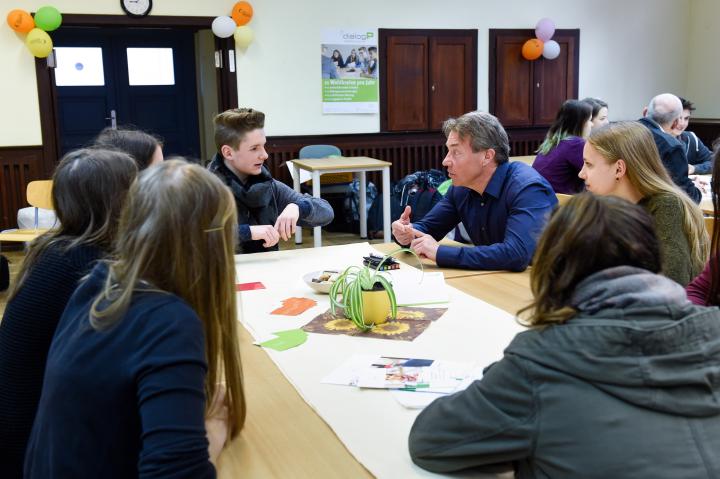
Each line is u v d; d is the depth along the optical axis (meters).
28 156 6.28
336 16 7.04
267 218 2.89
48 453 0.98
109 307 0.97
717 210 1.80
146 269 1.01
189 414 0.90
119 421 0.94
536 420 0.97
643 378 0.92
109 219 1.38
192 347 0.95
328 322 1.89
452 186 2.91
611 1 8.05
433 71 7.46
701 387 0.94
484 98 7.71
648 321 0.94
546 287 1.02
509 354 1.02
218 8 6.61
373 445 1.22
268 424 1.32
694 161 5.84
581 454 0.94
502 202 2.62
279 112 7.02
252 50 6.82
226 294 1.09
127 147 1.95
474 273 2.44
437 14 7.39
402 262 2.62
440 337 1.74
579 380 0.96
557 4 7.83
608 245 0.98
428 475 1.12
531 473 1.02
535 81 7.85
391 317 1.90
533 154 8.01
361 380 1.48
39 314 1.36
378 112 7.34
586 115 4.21
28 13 6.04
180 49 8.55
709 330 0.95
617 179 2.09
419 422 1.15
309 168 5.96
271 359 1.64
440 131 7.60
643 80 8.36
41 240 1.42
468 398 1.06
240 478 1.13
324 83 7.10
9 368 1.38
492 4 7.57
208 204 1.02
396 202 6.70
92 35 8.14
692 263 2.01
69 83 8.14
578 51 7.99
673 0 8.30
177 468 0.87
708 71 8.29
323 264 2.58
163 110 8.62
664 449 0.92
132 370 0.92
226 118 2.69
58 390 0.97
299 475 1.14
